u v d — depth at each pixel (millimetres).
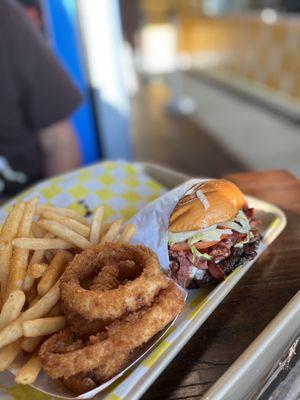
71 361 239
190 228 343
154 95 2021
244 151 1284
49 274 305
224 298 323
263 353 256
